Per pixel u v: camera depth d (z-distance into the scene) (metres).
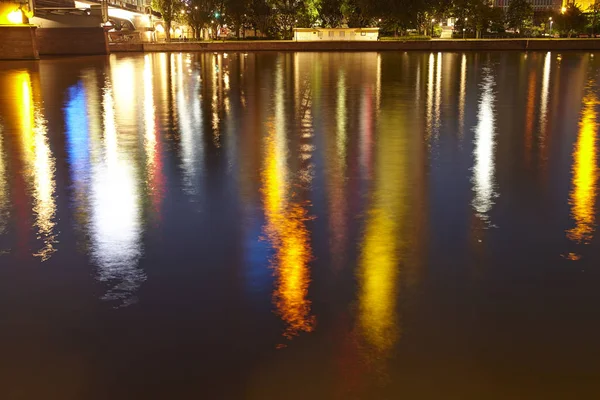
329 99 18.50
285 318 4.38
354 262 5.43
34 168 9.33
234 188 8.05
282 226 6.47
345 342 4.03
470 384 3.56
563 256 5.54
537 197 7.51
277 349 3.96
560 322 4.27
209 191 7.91
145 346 4.02
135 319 4.40
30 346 4.05
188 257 5.61
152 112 15.73
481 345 3.98
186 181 8.46
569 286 4.88
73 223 6.66
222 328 4.25
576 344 3.97
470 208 7.05
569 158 9.73
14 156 10.21
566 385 3.54
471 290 4.82
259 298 4.72
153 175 8.83
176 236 6.20
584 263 5.37
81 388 3.57
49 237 6.23
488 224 6.48
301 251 5.73
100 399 3.47
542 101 17.66
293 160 9.74
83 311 4.54
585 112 15.11
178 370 3.74
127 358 3.88
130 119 14.46
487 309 4.49
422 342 4.03
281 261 5.48
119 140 11.65
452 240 5.98
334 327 4.24
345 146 10.87
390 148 10.66
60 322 4.38
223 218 6.77
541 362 3.78
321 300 4.67
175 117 14.77
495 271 5.21
